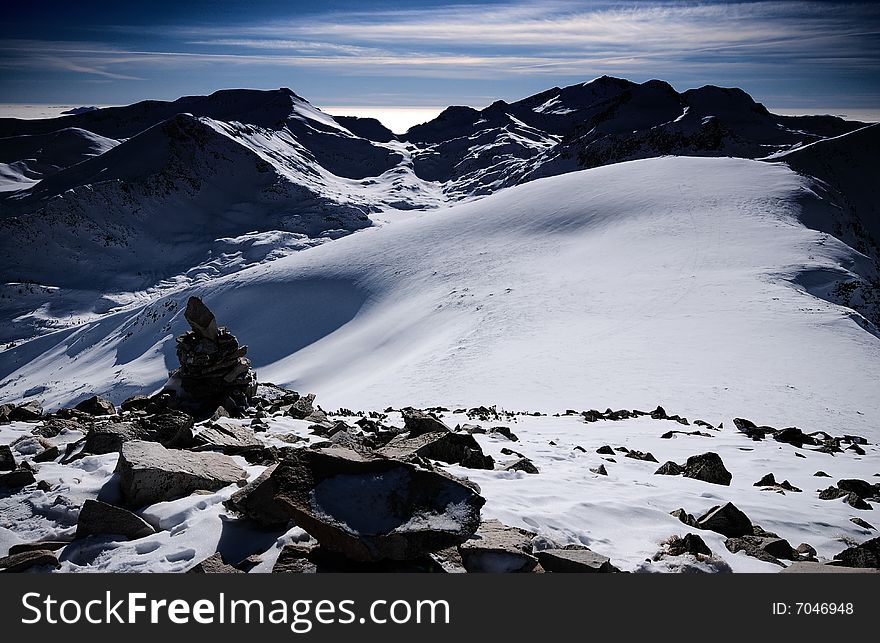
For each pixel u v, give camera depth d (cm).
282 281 12688
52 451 869
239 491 625
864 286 7931
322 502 549
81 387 12119
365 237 14075
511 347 5847
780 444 1645
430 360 5847
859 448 1725
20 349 16325
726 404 3512
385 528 537
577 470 1021
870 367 4353
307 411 1519
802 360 4541
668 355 4794
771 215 11112
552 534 640
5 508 662
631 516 740
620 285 8062
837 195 15012
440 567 532
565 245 11088
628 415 2283
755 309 6231
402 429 1095
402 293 10775
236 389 1587
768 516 827
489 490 781
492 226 12762
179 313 13800
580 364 4709
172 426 902
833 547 739
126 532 603
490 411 2378
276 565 526
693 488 962
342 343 9600
